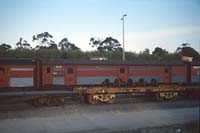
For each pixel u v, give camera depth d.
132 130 12.02
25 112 15.52
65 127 12.49
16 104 18.44
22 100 17.50
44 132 11.67
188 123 13.22
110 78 22.45
